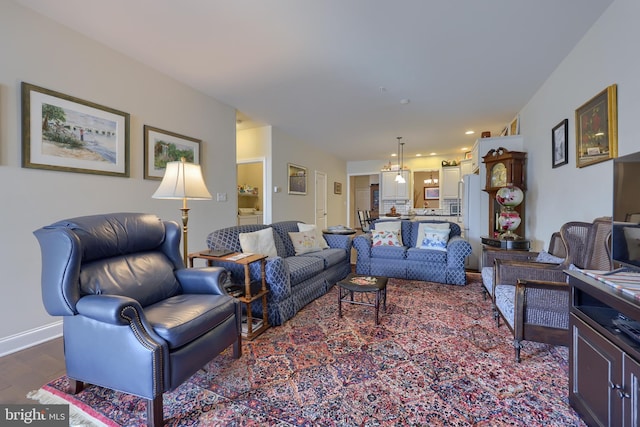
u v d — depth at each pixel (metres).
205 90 3.45
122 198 2.69
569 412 1.35
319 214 7.00
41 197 2.15
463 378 1.64
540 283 1.75
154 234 1.95
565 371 1.70
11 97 1.98
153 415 1.28
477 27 2.21
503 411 1.37
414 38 2.36
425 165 7.81
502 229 3.38
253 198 6.57
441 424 1.29
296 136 5.71
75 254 1.41
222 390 1.55
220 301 1.74
